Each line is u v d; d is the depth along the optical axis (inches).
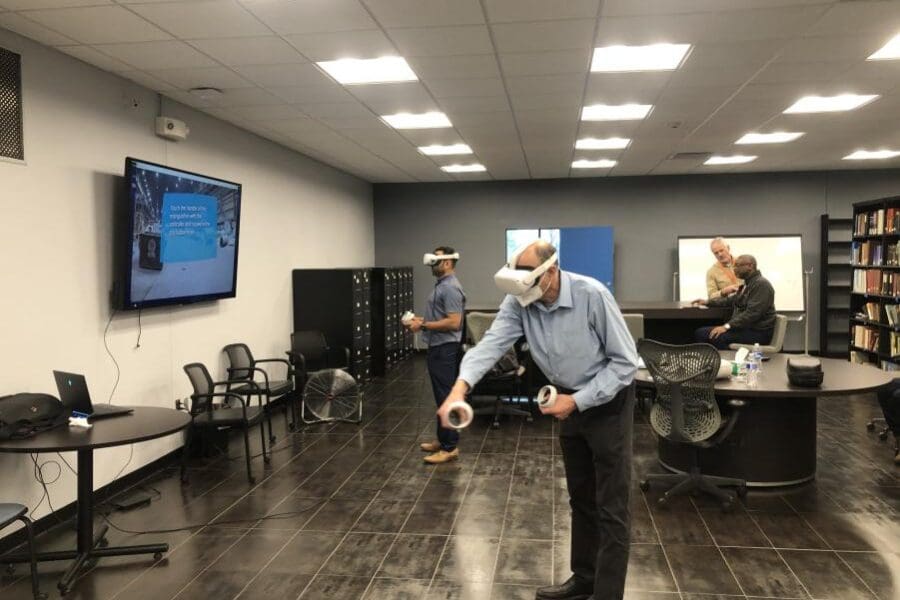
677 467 161.0
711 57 157.9
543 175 378.0
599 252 383.2
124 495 156.0
